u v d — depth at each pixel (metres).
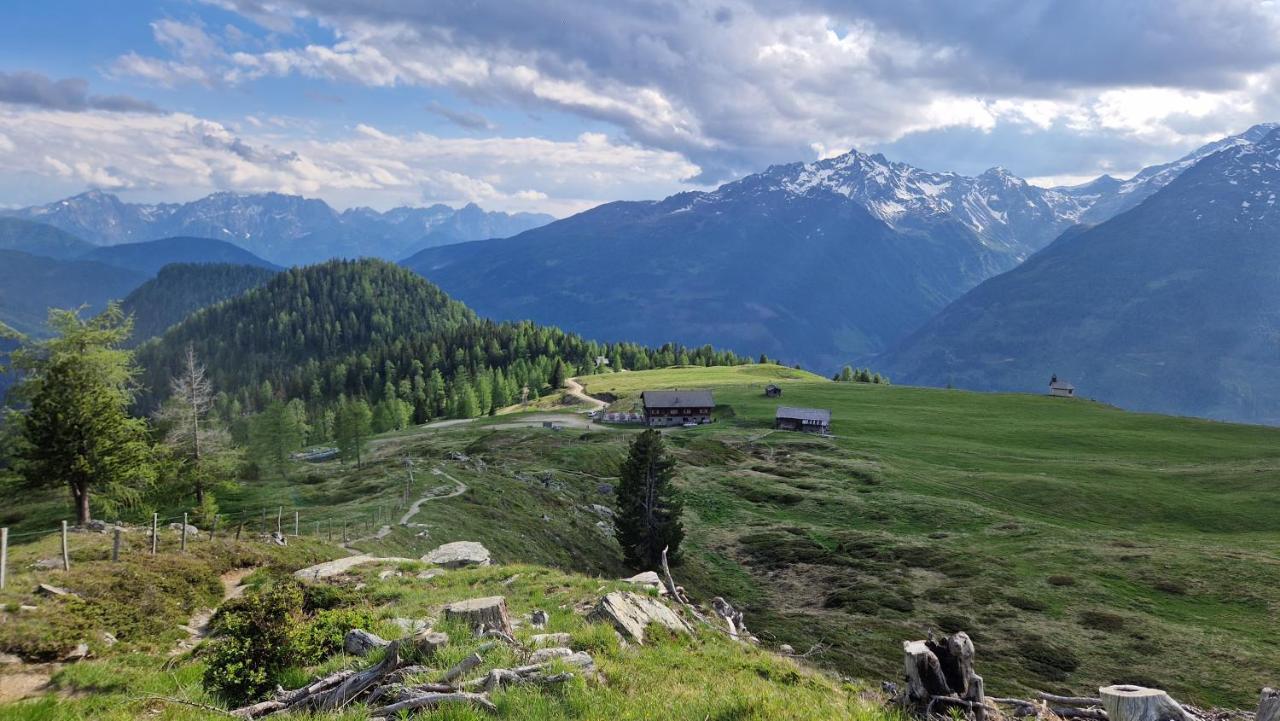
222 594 30.33
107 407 43.88
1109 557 62.91
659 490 65.25
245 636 15.92
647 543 64.19
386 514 58.22
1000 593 56.47
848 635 49.44
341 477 87.44
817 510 87.00
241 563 35.09
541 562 57.88
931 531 77.81
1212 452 119.19
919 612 53.81
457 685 12.45
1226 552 61.94
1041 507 87.44
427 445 134.75
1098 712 16.23
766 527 80.38
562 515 75.69
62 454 41.66
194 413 57.22
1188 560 60.12
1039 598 54.94
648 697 13.32
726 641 21.53
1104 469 105.06
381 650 14.82
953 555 66.94
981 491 93.81
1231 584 54.25
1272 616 48.41
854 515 84.50
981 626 50.34
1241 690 38.66
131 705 14.00
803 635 49.56
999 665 43.88
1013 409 163.25
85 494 43.66
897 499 89.00
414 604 23.36
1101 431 136.62
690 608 25.86
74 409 42.19
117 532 30.67
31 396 42.41
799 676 17.56
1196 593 53.66
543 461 106.69
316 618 17.89
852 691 17.70
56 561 28.97
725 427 146.50
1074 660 44.00
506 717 11.45
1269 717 11.83
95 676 18.47
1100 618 50.19
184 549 34.38
